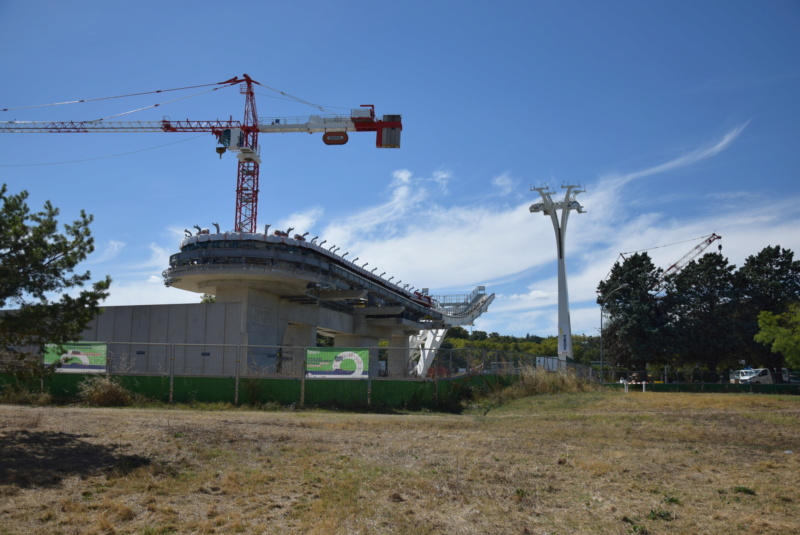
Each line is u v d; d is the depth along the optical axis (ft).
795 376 210.38
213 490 34.83
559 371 151.12
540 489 36.63
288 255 152.35
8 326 48.96
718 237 376.48
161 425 57.67
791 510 32.42
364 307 213.66
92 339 150.20
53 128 251.80
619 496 35.17
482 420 76.18
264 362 145.89
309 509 31.19
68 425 56.59
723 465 44.98
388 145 229.45
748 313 242.78
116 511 29.50
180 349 138.82
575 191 302.25
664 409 95.55
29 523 27.40
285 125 237.04
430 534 27.66
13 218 49.90
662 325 241.55
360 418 76.43
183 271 152.35
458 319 297.12
